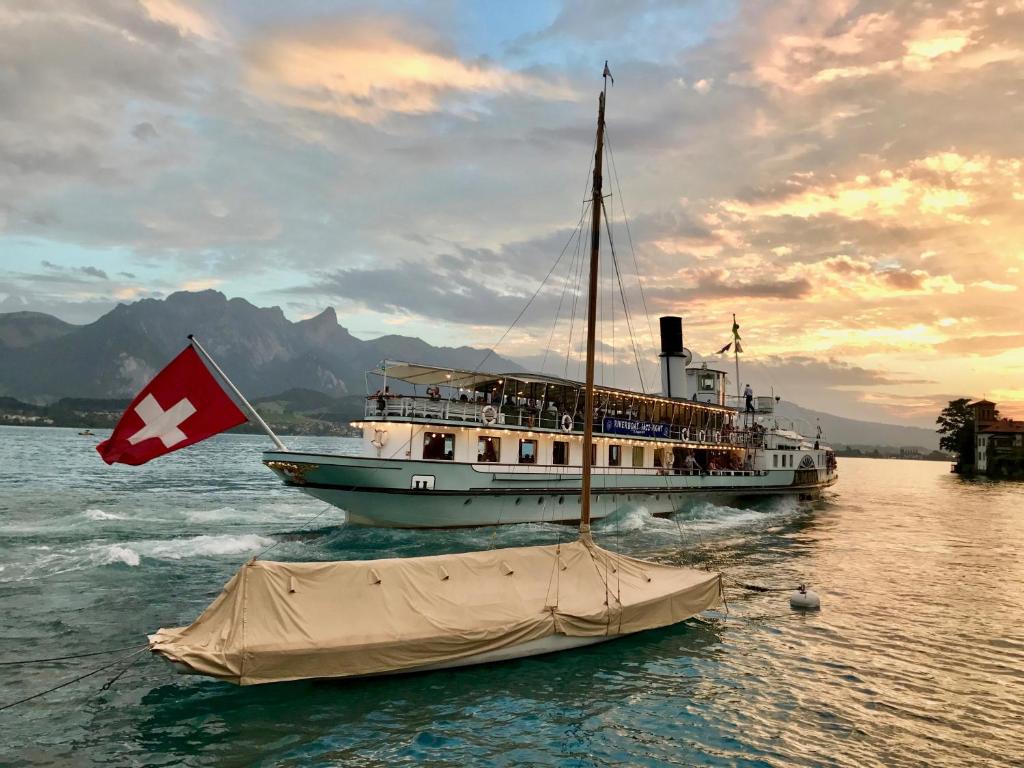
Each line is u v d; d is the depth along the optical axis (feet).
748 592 78.18
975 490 293.64
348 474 93.71
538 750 38.09
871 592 81.25
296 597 44.78
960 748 40.75
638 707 44.57
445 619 47.91
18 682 44.29
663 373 165.37
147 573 75.10
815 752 39.60
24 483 179.93
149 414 60.64
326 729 39.11
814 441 208.64
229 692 43.34
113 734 37.65
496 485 103.81
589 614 53.83
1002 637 63.87
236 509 136.46
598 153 68.69
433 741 38.37
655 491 131.95
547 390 117.29
